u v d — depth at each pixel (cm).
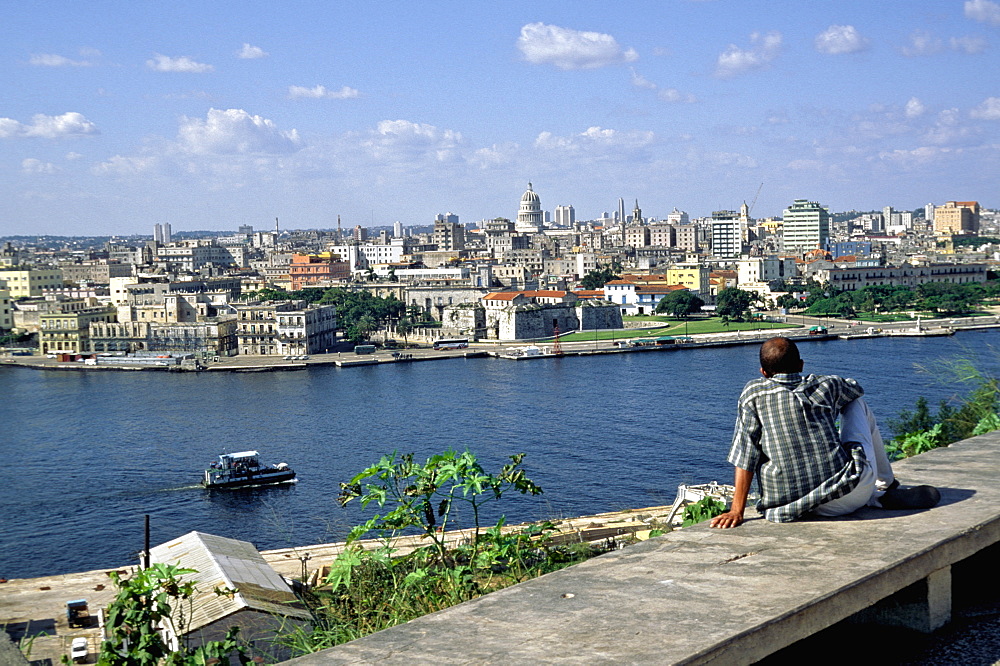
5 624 5831
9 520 10294
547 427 14288
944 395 14725
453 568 1922
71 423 16312
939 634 1057
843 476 1161
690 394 17312
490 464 11825
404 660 811
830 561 1008
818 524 1146
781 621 870
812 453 1179
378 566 1969
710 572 989
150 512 10512
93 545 9412
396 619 1612
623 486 10556
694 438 13050
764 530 1135
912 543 1052
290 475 11662
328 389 19912
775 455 1187
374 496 1975
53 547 9369
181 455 13325
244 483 11388
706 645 816
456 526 8388
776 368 1243
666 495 10144
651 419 14650
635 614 887
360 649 840
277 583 4653
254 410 17212
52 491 11488
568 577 991
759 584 950
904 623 1079
